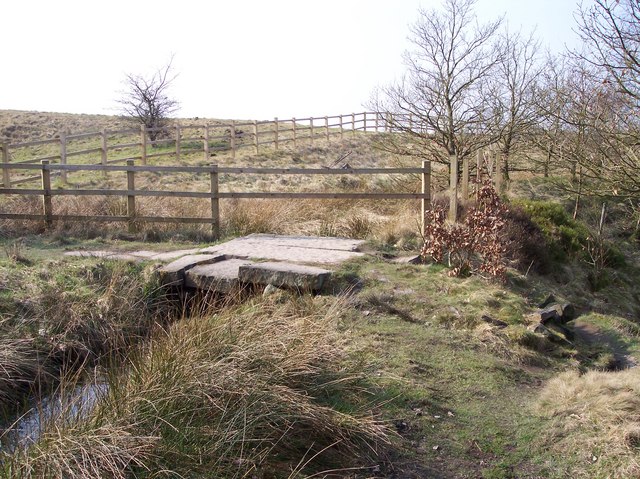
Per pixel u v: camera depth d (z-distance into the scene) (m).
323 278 6.84
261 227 10.09
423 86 16.23
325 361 4.63
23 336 5.70
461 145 16.39
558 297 8.35
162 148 27.53
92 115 40.00
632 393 4.61
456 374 5.18
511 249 9.73
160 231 9.71
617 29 7.96
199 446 3.53
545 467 3.94
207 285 7.04
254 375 4.02
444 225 8.48
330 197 9.32
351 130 32.34
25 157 26.38
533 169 17.22
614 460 3.89
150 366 4.05
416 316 6.50
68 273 7.02
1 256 7.64
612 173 8.82
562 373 5.36
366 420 4.10
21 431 4.08
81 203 10.94
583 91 9.34
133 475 3.26
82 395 3.90
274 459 3.71
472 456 4.04
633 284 12.41
